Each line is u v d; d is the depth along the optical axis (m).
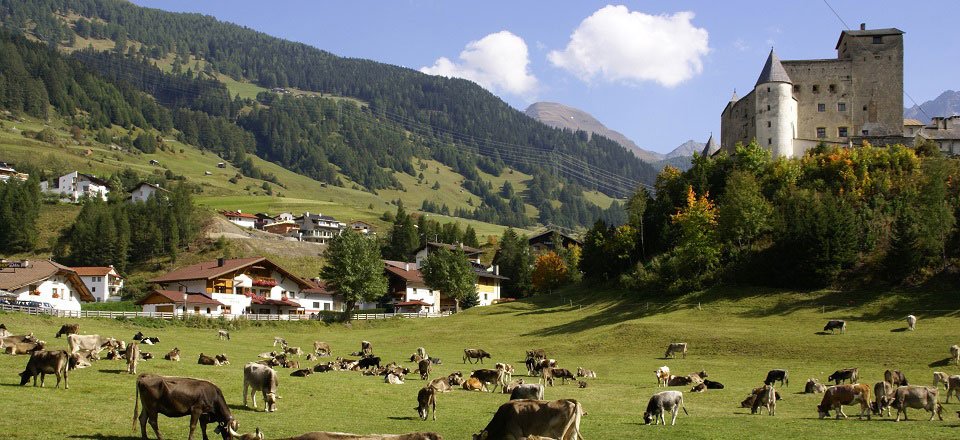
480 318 108.56
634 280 109.25
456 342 89.56
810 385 49.78
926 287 87.06
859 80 143.12
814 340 71.75
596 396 47.69
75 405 33.38
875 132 141.00
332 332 100.94
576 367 67.06
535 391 38.47
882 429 34.06
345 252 111.75
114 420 31.00
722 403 45.09
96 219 175.38
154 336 78.25
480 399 43.81
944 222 94.19
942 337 67.56
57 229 188.00
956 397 44.78
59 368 38.00
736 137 150.50
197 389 27.94
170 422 31.78
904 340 67.94
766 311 88.50
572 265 152.88
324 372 54.88
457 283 126.38
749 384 54.38
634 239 123.88
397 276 139.38
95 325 83.94
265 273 124.25
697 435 32.34
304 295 129.62
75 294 111.62
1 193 185.75
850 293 89.69
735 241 110.62
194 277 115.25
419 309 135.00
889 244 98.50
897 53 142.75
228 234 192.38
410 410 38.06
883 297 86.25
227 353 68.12
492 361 72.31
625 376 60.53
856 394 37.88
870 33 144.00
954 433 32.62
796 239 97.06
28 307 86.25
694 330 80.19
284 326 101.69
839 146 132.88
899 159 121.06
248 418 33.66
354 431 31.61
